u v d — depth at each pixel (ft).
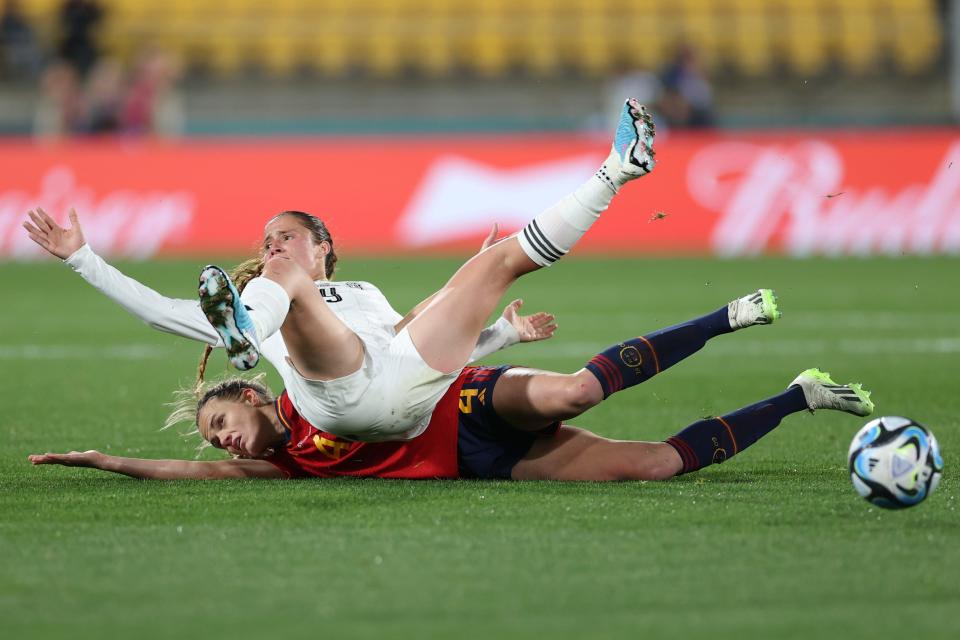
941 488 54.90
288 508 50.88
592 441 57.77
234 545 44.83
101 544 45.11
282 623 36.17
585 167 208.33
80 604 38.01
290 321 51.47
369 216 209.87
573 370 103.19
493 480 57.00
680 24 271.08
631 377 55.06
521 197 208.44
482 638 34.94
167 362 110.63
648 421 79.66
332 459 57.82
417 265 193.06
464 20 270.67
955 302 151.64
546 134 254.06
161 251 206.90
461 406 56.70
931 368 101.81
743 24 270.67
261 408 59.06
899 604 37.93
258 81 261.65
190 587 39.73
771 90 263.08
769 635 35.24
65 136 239.30
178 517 49.37
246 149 211.20
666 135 219.20
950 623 36.22
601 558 42.98
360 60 266.98
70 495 53.93
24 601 38.29
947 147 206.08
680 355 56.29
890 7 269.64
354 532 46.68
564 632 35.47
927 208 204.74
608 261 202.69
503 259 55.93
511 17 271.49
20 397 90.02
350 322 55.77
